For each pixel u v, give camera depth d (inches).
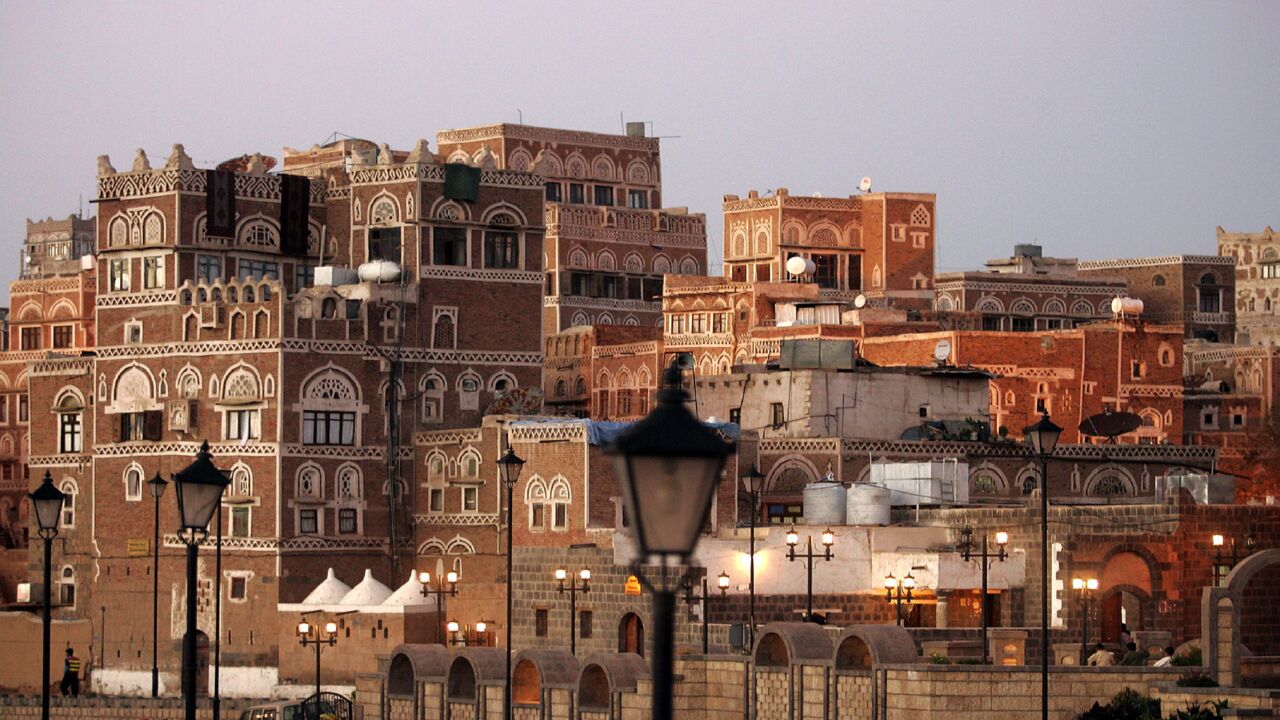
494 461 7062.0
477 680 5191.9
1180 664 4532.5
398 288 7440.9
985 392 6943.9
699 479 1852.9
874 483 6038.4
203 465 3240.7
